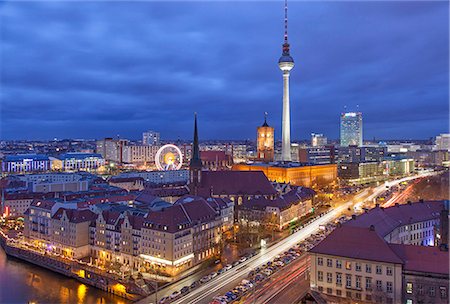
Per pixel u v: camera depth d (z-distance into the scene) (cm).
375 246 10962
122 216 16312
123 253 15825
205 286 12669
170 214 14925
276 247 16950
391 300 10438
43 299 13150
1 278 15162
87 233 17000
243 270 14025
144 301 12038
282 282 12650
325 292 11306
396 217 14850
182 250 14762
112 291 13662
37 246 18212
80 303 12838
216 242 16838
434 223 15762
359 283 10850
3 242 19188
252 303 11112
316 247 11538
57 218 17312
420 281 10206
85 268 14950
